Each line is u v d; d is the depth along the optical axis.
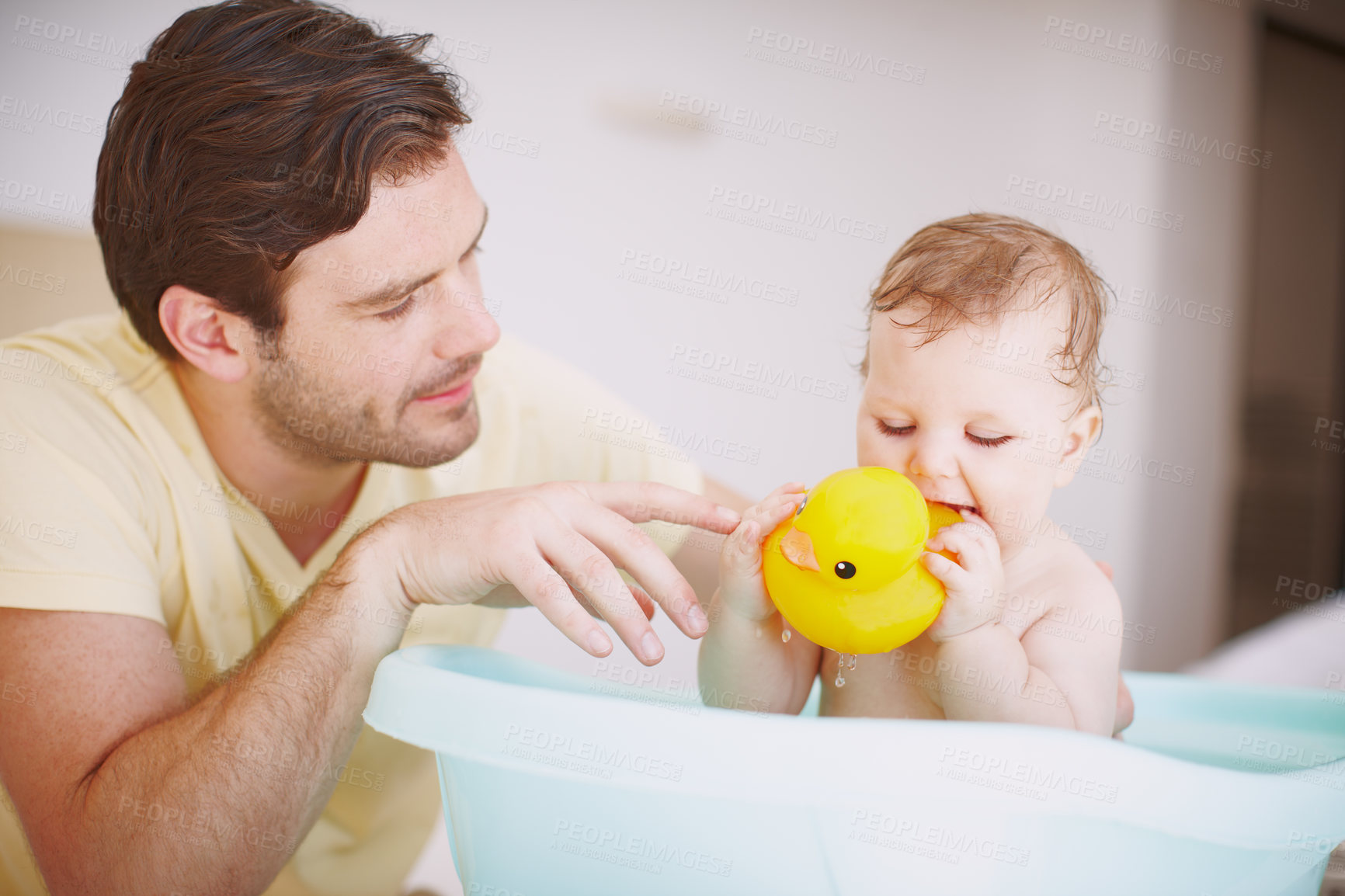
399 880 1.22
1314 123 2.13
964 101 1.89
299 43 0.89
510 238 1.78
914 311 0.81
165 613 0.98
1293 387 2.10
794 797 0.49
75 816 0.71
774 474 1.84
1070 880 0.51
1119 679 0.82
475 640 1.27
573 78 1.78
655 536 1.17
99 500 0.87
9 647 0.77
